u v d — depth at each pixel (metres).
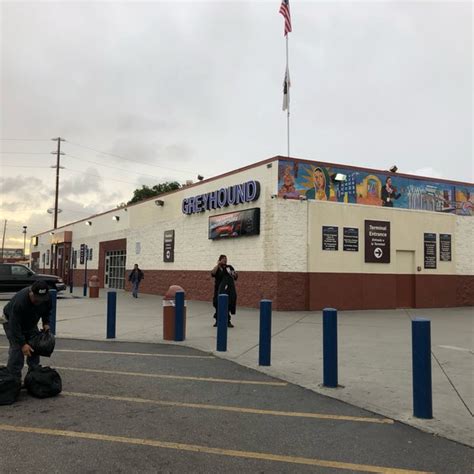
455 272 20.16
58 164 56.09
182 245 22.64
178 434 4.91
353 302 17.50
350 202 17.91
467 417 5.50
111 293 10.81
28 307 6.07
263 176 17.27
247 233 17.61
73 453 4.38
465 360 8.64
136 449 4.51
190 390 6.55
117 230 31.17
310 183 17.20
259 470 4.11
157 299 22.14
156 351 9.28
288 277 16.47
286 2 20.31
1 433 4.86
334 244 17.30
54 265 46.31
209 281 20.34
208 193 20.36
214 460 4.30
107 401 5.99
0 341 10.47
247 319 13.99
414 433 5.03
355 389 6.66
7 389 5.81
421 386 5.47
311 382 7.02
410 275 19.20
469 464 4.27
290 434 4.96
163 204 24.81
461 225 20.58
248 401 6.09
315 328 12.39
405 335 11.46
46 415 5.43
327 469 4.15
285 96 19.67
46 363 8.13
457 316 16.16
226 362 8.34
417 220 19.33
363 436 4.93
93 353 9.04
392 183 18.94
